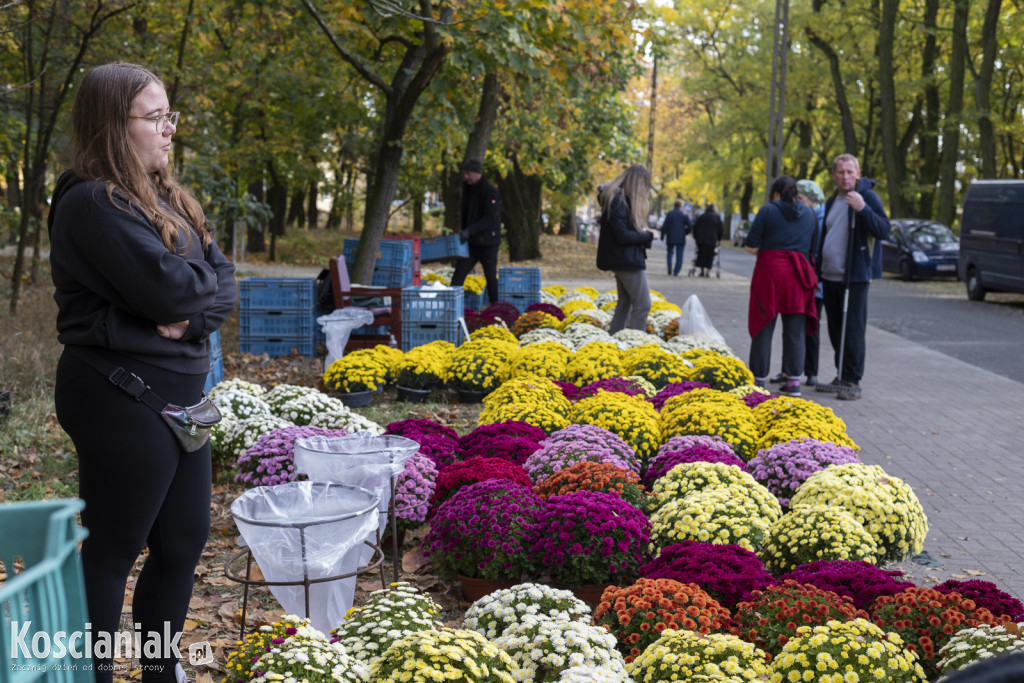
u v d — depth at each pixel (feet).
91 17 39.96
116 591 9.28
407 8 35.22
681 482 16.03
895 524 14.99
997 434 26.73
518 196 96.63
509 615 11.23
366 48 47.50
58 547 4.36
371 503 11.82
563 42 40.34
